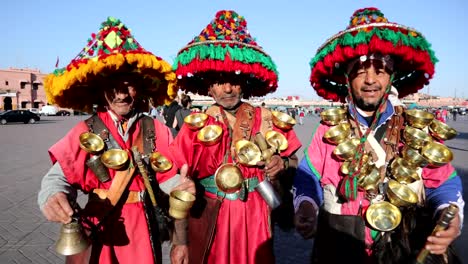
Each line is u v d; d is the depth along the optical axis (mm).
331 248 1987
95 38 2109
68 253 1749
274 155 2311
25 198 6266
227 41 2316
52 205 1808
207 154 2371
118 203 2062
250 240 2320
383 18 1941
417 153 1918
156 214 2178
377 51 1890
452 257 1888
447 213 1709
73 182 1993
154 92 2543
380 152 2016
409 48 1893
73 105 2441
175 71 2514
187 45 2477
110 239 2018
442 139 2006
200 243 2312
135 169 2090
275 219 2559
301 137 18156
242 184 2295
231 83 2480
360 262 1902
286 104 85938
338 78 2371
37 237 4484
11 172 8742
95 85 2293
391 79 2027
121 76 2150
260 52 2463
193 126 2361
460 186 1962
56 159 1966
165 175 2232
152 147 2213
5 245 4238
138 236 2051
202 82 2871
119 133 2166
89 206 2043
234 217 2309
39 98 72250
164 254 4137
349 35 1912
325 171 2102
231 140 2428
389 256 1876
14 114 32844
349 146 2014
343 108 2207
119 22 2150
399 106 2164
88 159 2041
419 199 1992
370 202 1967
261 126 2502
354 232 1927
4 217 5215
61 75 2146
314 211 2121
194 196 2135
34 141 16953
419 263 1796
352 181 1929
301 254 4184
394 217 1897
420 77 2264
